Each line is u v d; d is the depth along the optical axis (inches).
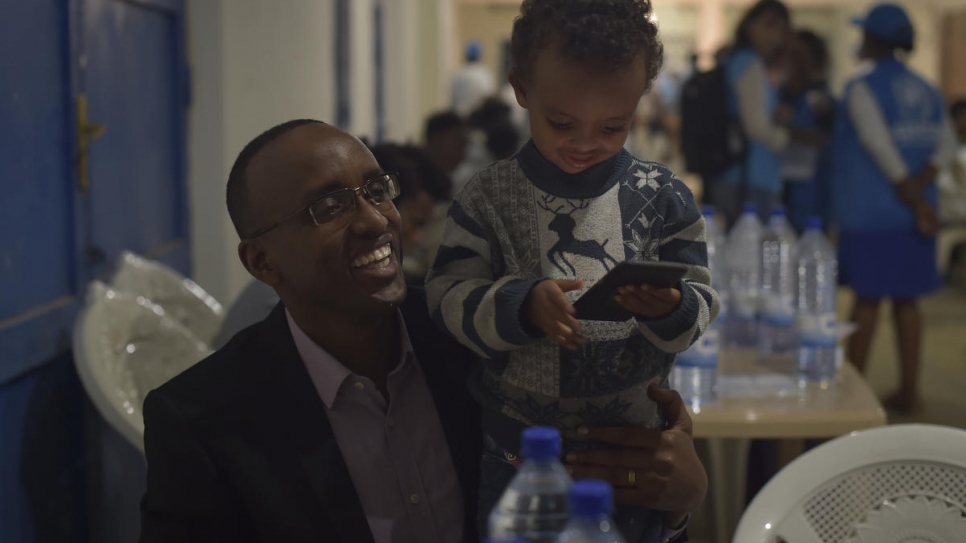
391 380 54.6
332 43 189.9
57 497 80.7
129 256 92.6
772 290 108.0
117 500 86.7
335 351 53.9
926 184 160.6
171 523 50.3
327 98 183.9
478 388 53.1
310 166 50.9
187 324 94.5
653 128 392.8
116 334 77.6
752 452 102.6
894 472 60.2
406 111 343.0
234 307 81.9
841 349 96.6
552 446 36.7
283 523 50.1
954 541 58.7
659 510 52.8
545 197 49.3
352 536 50.6
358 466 53.2
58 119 83.8
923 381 197.6
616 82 43.8
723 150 176.7
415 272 105.3
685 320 45.4
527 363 49.6
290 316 55.4
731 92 175.3
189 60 119.5
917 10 471.5
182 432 50.7
